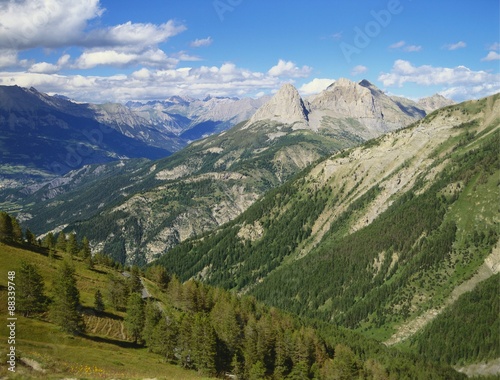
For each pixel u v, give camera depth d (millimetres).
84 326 136250
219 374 139375
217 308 181875
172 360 139750
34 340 118375
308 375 157500
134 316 147875
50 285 167875
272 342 158250
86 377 83812
